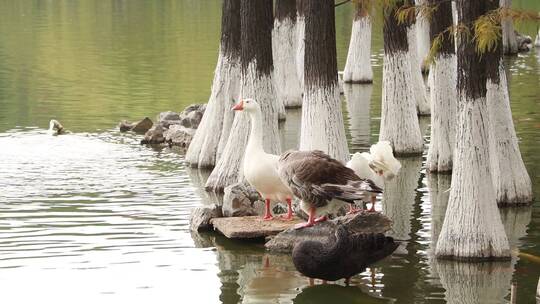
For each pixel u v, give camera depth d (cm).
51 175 2180
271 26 2000
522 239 1655
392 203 1928
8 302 1366
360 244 1417
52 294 1398
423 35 3734
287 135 2678
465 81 1490
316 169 1549
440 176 2175
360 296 1399
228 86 2228
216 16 5844
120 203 1923
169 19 5722
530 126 2659
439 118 2186
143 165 2305
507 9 1461
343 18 5806
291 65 3219
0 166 2267
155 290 1419
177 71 3875
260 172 1669
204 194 2005
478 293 1383
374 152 1673
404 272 1487
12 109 3066
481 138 1503
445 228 1538
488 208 1519
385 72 2433
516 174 1877
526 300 1350
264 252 1612
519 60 4197
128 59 4200
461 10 1507
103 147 2520
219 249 1627
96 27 5353
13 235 1689
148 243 1652
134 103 3192
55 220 1792
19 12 6100
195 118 2708
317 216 1662
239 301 1380
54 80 3653
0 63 4069
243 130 2031
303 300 1388
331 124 1834
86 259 1558
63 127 2788
